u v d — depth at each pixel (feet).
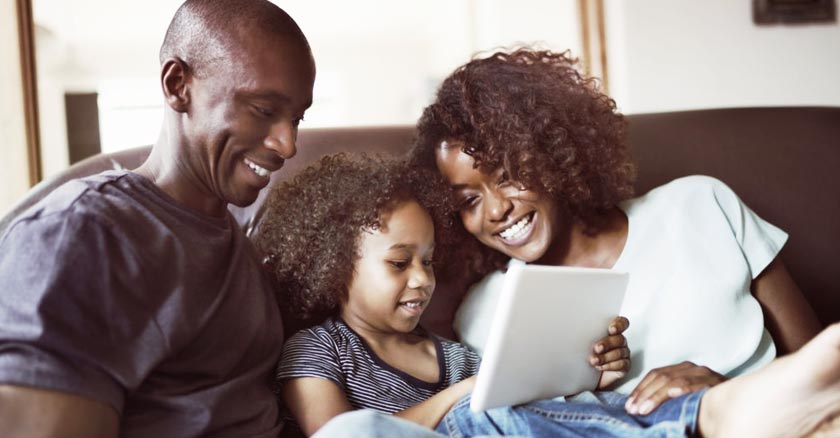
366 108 7.82
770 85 9.20
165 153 3.59
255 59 3.44
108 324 2.97
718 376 3.81
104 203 3.16
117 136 7.10
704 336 4.36
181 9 3.59
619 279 4.03
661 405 3.45
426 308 5.01
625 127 5.06
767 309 4.58
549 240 4.68
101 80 7.07
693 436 3.26
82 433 2.75
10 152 6.72
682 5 9.05
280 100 3.50
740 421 3.05
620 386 4.44
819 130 5.66
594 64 8.77
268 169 3.60
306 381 3.99
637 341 4.47
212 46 3.44
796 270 5.32
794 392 2.92
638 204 4.89
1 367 2.73
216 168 3.54
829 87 9.26
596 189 4.84
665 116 5.75
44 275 2.89
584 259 4.87
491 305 4.96
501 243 4.72
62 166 6.92
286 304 4.57
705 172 5.49
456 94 4.78
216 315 3.44
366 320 4.41
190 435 3.23
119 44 7.11
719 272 4.47
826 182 5.49
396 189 4.42
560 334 3.85
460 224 4.94
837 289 5.31
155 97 7.18
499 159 4.51
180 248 3.31
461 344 4.86
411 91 7.93
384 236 4.32
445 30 8.08
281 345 4.00
